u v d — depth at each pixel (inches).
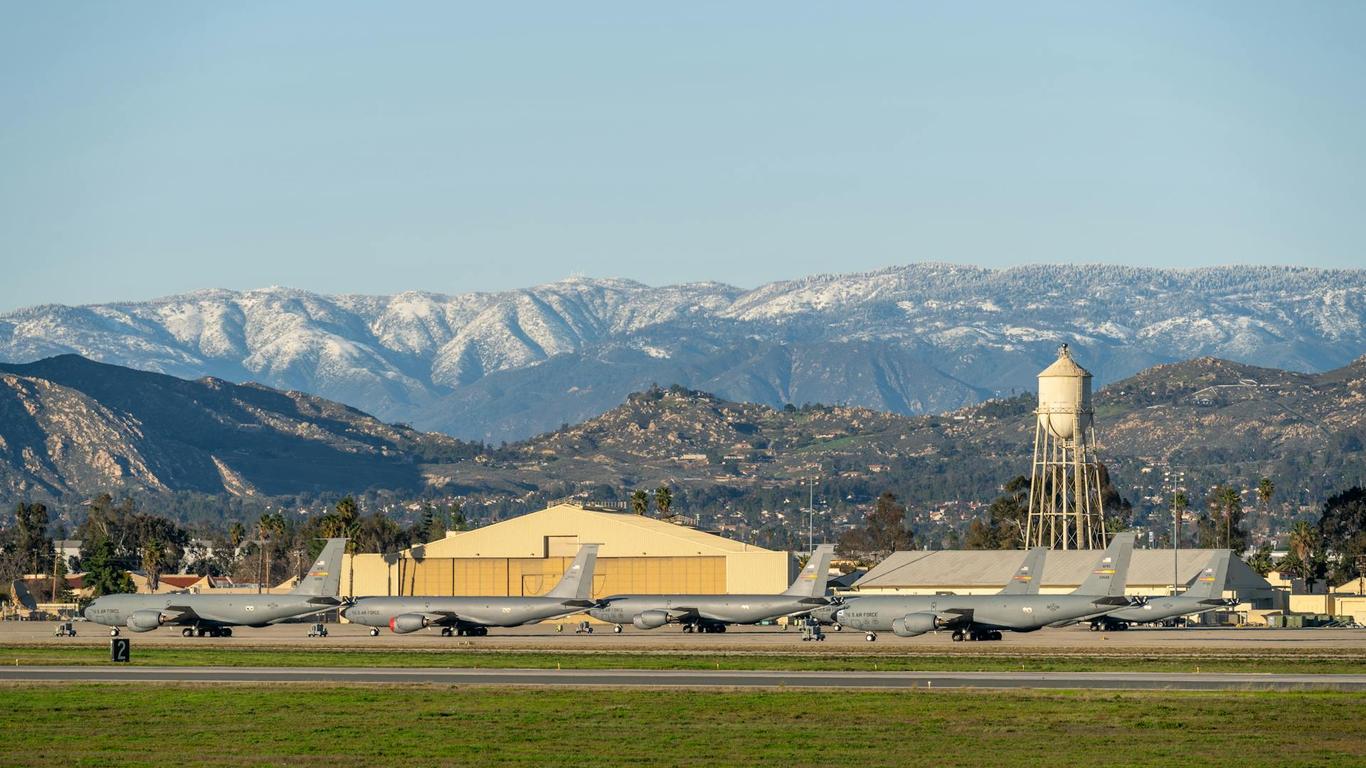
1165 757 3602.4
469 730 4079.7
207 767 3565.5
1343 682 5059.1
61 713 4456.2
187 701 4729.3
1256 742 3794.3
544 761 3614.7
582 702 4633.4
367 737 3976.4
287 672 5728.3
